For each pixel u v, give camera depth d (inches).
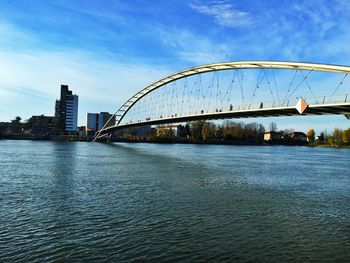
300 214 984.3
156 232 788.0
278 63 2065.7
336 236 791.1
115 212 955.3
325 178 1815.9
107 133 7583.7
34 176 1614.2
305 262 647.1
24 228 800.9
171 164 2422.5
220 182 1560.0
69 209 980.6
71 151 3809.1
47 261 625.3
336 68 1663.4
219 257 658.8
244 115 2361.0
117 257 647.8
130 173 1827.0
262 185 1502.2
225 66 2758.4
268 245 725.3
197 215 941.2
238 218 921.5
